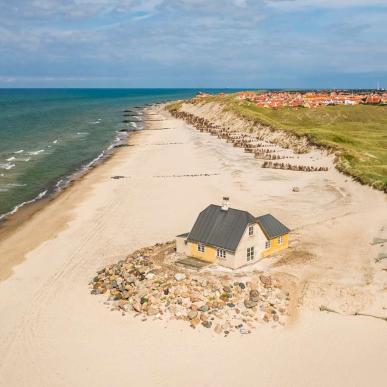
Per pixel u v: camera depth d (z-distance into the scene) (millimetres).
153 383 31094
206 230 46531
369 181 74500
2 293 43688
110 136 151250
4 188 83000
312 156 103250
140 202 72375
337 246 51594
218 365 32625
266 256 48000
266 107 183500
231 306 38500
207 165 99750
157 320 37594
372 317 37875
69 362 33375
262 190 78000
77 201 74125
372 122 162375
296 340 35094
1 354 34438
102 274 45562
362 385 30719
